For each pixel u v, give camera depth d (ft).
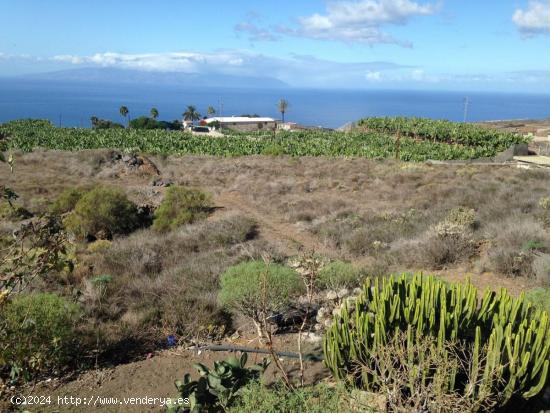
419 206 62.44
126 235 56.54
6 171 103.91
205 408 14.47
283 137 250.78
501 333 13.69
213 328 24.18
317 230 51.67
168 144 189.37
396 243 41.86
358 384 15.29
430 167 110.73
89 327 22.99
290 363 19.53
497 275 32.96
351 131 296.10
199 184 96.07
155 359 21.20
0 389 16.70
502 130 277.03
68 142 186.70
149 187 90.48
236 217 57.36
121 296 29.73
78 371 19.89
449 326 15.60
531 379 13.58
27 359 17.90
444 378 12.34
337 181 89.92
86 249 46.65
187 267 35.40
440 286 17.69
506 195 62.18
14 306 18.93
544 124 333.83
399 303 16.31
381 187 81.82
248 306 23.35
